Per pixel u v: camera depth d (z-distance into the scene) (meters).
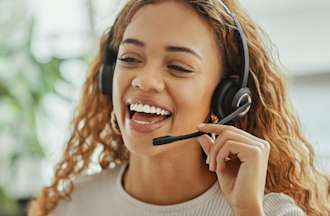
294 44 2.28
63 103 2.48
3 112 2.48
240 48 1.14
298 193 1.27
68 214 1.35
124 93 1.12
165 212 1.20
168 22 1.08
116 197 1.28
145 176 1.22
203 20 1.11
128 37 1.10
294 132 1.31
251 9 2.30
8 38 2.58
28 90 2.42
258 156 1.09
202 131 1.11
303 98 2.30
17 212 2.59
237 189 1.10
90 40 2.59
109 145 1.41
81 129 1.43
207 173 1.21
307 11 2.25
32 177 2.72
